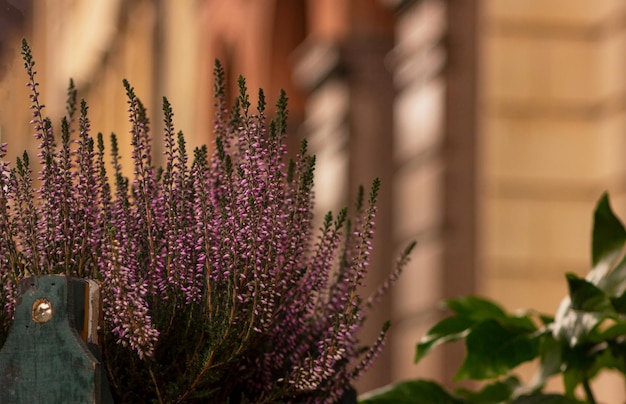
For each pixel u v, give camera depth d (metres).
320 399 1.39
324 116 8.19
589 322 1.52
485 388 1.67
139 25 13.09
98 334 1.30
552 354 1.57
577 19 5.25
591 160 5.20
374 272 6.95
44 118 1.34
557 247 5.20
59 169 1.34
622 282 1.56
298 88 9.88
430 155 5.59
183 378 1.32
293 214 1.36
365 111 7.62
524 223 5.20
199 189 1.34
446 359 5.28
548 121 5.23
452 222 5.37
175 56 12.59
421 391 1.61
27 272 1.34
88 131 1.35
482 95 5.27
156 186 1.38
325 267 1.38
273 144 1.34
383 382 6.62
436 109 5.55
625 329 1.54
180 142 1.36
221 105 1.42
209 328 1.32
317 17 8.01
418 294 5.71
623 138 5.03
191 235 1.35
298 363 1.38
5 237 1.33
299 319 1.38
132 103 1.35
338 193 7.78
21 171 1.33
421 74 5.80
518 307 5.18
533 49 5.26
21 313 1.26
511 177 5.22
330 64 7.71
